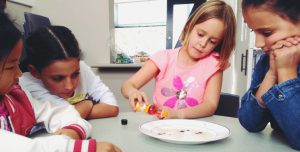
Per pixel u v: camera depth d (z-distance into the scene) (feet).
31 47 2.88
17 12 8.06
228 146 2.07
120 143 2.13
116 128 2.58
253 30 2.14
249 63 5.99
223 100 4.26
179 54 4.54
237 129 2.60
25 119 2.34
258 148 2.04
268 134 2.42
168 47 9.58
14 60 1.91
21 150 1.54
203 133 2.34
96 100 3.51
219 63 4.18
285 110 2.10
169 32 9.52
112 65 8.43
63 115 2.45
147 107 3.14
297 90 2.10
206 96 3.94
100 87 3.76
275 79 2.30
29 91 2.76
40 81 2.98
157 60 4.48
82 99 3.19
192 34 4.18
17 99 2.41
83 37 9.19
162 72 4.43
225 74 8.27
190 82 4.23
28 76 2.95
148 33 11.09
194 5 9.12
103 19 8.98
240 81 7.29
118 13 11.25
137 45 11.21
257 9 1.98
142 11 11.02
